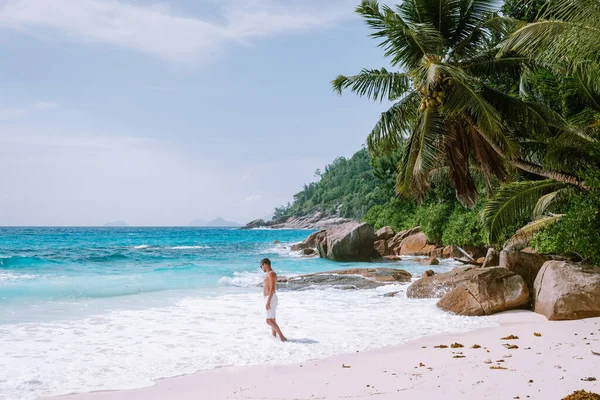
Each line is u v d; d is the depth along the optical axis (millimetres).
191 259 33094
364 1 17469
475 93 15523
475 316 11953
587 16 10570
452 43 18375
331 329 10664
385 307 13750
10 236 83062
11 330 10383
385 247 36625
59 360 8070
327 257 34000
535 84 19516
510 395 5496
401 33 17328
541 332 9492
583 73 14602
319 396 5938
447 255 32906
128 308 13492
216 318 12055
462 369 6805
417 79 16703
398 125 18500
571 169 15922
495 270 13031
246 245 57500
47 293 15727
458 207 34969
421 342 9234
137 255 35781
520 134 17609
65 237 81125
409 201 46719
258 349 8844
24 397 6215
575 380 5988
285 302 14836
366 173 179750
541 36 11680
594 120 16203
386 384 6285
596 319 10297
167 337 9875
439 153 16938
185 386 6645
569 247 13367
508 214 17375
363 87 18844
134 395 6270
